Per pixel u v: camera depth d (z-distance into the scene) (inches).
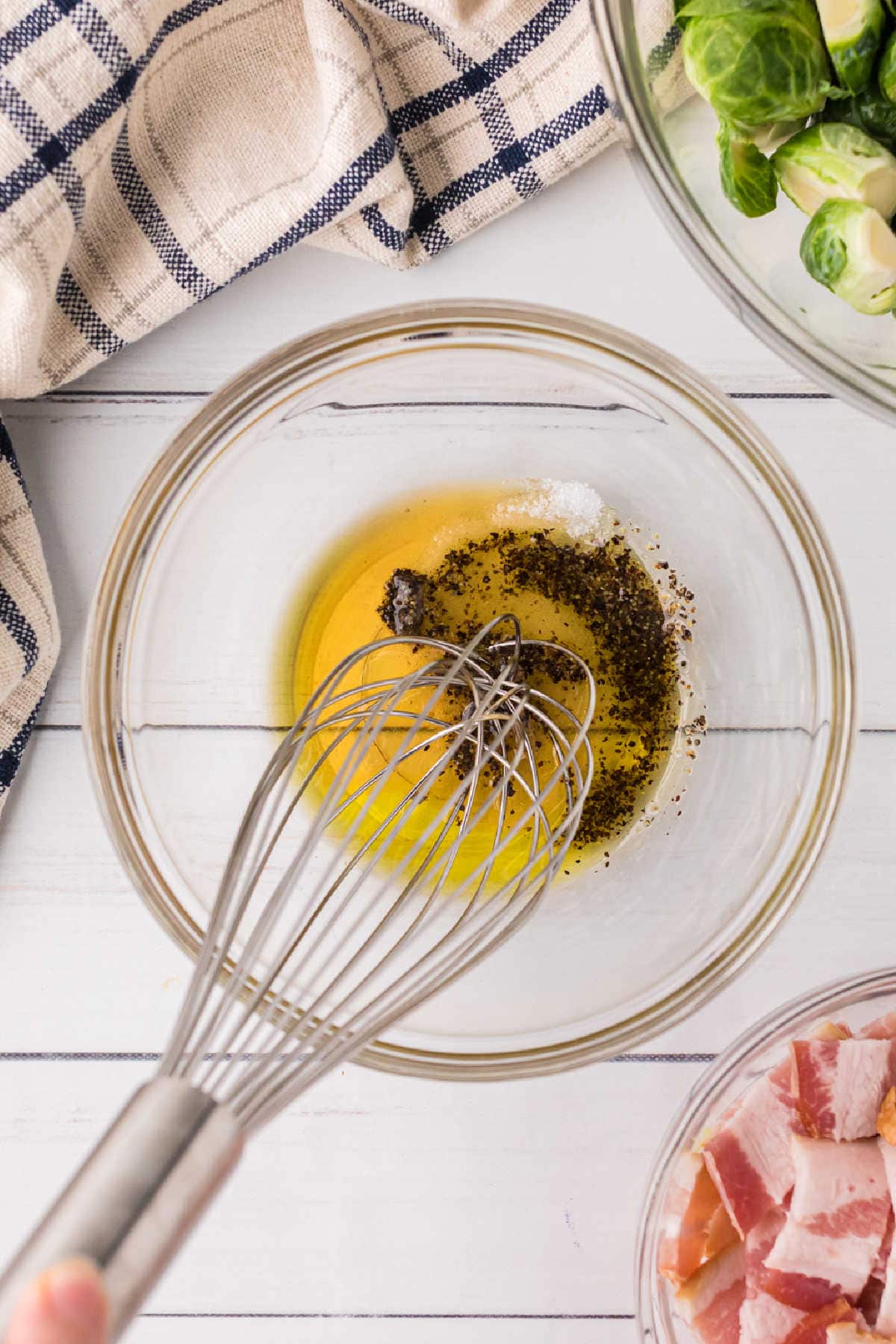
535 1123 29.6
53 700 29.3
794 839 28.8
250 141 27.8
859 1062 28.2
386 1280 29.8
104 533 29.2
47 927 29.5
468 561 29.8
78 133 26.8
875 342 27.1
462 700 29.4
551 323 28.1
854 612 29.4
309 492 29.4
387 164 27.6
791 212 27.6
